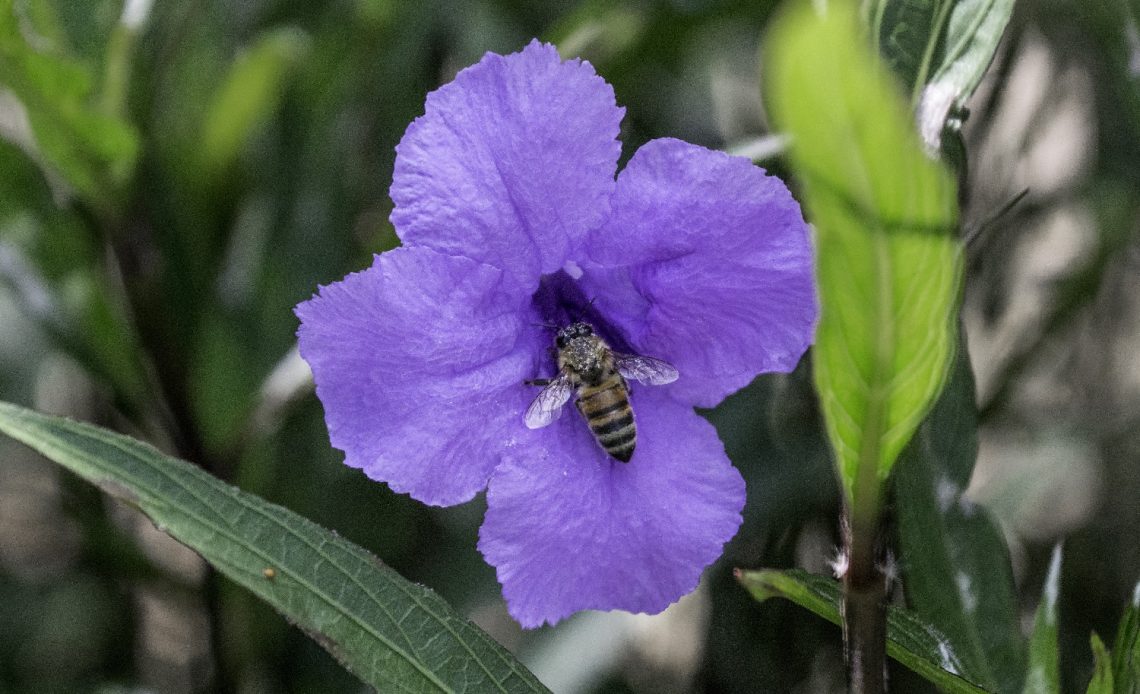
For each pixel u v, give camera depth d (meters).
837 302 0.32
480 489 0.35
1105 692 0.34
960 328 0.36
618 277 0.36
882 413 0.32
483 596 0.42
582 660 0.40
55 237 0.40
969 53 0.34
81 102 0.38
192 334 0.41
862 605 0.33
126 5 0.39
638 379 0.35
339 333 0.34
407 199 0.34
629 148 0.42
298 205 0.42
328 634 0.34
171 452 0.41
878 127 0.30
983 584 0.36
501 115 0.34
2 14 0.37
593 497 0.35
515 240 0.34
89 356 0.40
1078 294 0.42
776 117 0.30
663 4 0.41
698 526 0.35
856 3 0.34
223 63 0.42
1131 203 0.42
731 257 0.34
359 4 0.42
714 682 0.42
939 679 0.34
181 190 0.41
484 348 0.35
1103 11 0.38
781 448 0.41
